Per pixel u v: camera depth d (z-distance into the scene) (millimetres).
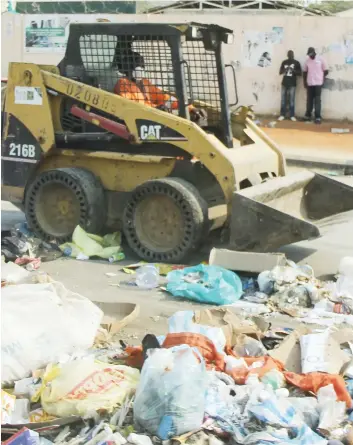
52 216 8828
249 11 21969
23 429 4137
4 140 9117
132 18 21875
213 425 4387
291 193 8789
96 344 5711
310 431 4316
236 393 4754
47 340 5230
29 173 9016
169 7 22688
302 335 5660
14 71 8953
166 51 8461
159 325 6398
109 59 8711
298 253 8695
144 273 7617
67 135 8805
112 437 4168
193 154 8180
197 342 5191
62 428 4367
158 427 4273
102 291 7340
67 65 8859
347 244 9102
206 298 7023
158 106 8594
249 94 20797
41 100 8828
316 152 16094
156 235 8305
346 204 8992
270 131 18734
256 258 7512
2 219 10156
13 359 5039
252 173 8500
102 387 4641
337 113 20047
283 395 4781
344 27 19656
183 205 7988
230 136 8875
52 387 4621
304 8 22156
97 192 8625
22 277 6359
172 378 4332
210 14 20859
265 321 6160
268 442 4180
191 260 8305
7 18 23047
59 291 5695
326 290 7113
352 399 4840
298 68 19844
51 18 22719
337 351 5383
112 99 8453
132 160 8492
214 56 8938
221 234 8570
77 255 8414
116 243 8727
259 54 20469
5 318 5148
